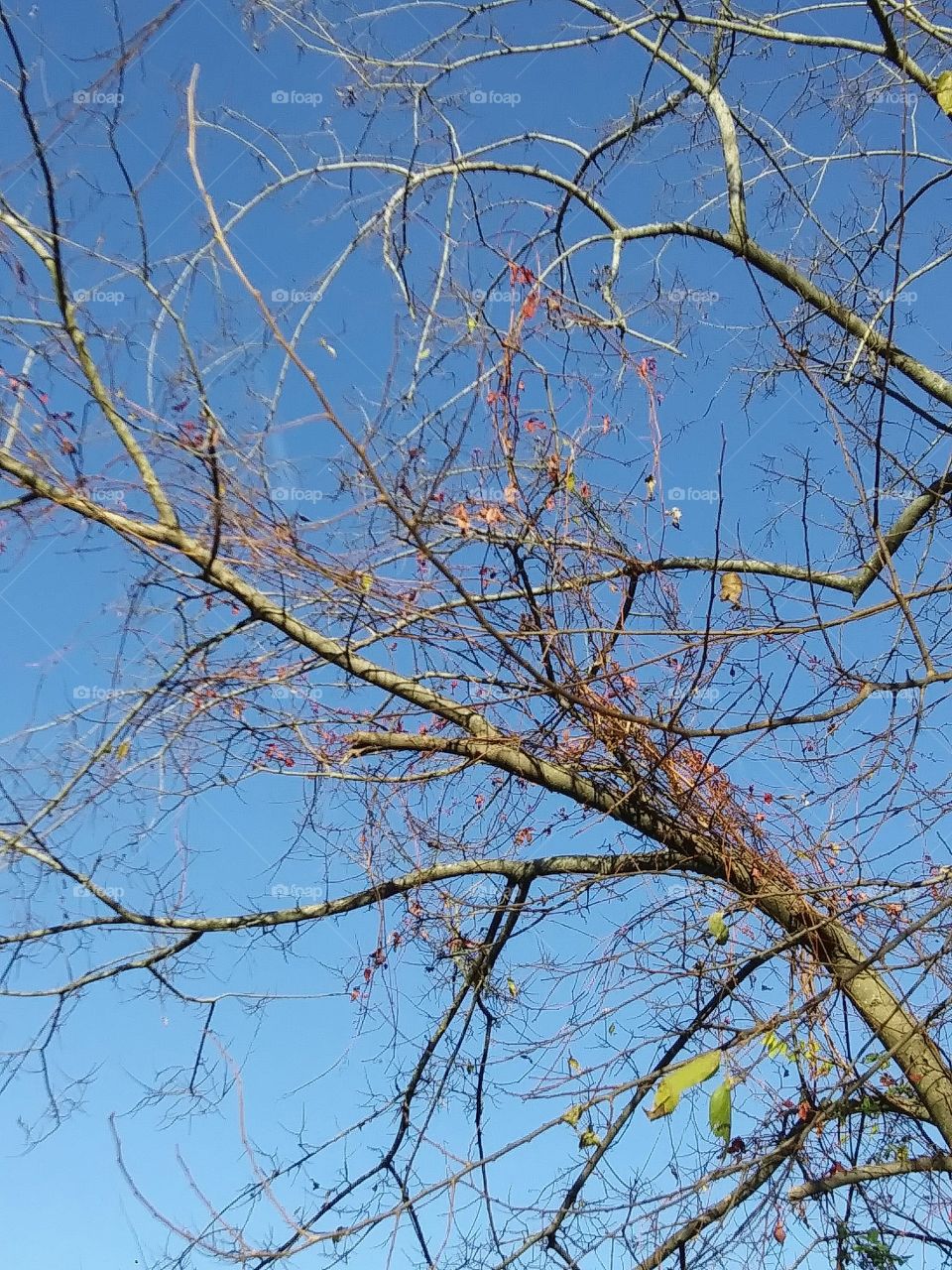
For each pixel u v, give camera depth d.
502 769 4.80
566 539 4.42
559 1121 4.24
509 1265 4.43
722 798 4.61
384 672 4.57
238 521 4.01
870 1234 4.22
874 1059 4.59
